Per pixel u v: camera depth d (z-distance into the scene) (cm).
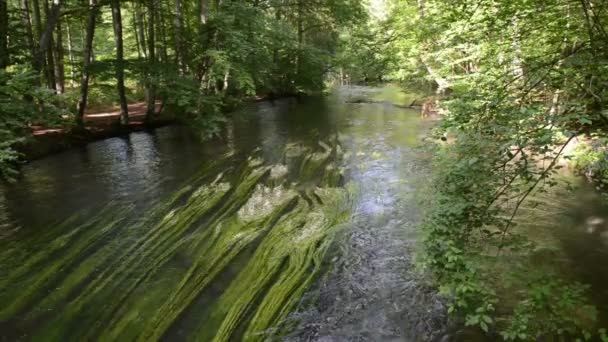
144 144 1359
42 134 1320
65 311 493
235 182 941
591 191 802
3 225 742
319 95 2816
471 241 577
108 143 1377
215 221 726
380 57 1727
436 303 508
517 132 407
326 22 2622
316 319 487
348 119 1808
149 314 486
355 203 810
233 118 1852
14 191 916
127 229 709
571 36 518
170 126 1669
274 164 1091
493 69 650
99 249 639
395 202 811
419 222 708
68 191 912
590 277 541
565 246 614
